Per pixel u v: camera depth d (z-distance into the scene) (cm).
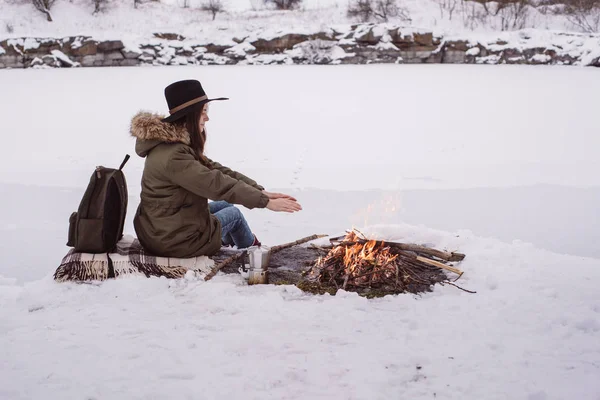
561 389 270
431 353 305
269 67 3173
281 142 1372
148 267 417
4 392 269
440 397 265
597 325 338
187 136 418
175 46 3453
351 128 1539
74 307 368
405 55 3331
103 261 416
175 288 399
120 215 423
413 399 264
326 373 284
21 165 1145
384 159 1199
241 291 394
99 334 328
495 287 407
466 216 804
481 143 1360
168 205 419
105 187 420
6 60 3322
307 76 2717
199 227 429
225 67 3216
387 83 2450
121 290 391
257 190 410
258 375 282
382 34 3344
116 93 2267
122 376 283
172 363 294
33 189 945
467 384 273
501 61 3262
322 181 1009
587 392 266
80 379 280
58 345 314
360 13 3797
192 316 354
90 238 415
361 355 303
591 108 1830
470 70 2919
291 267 444
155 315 354
